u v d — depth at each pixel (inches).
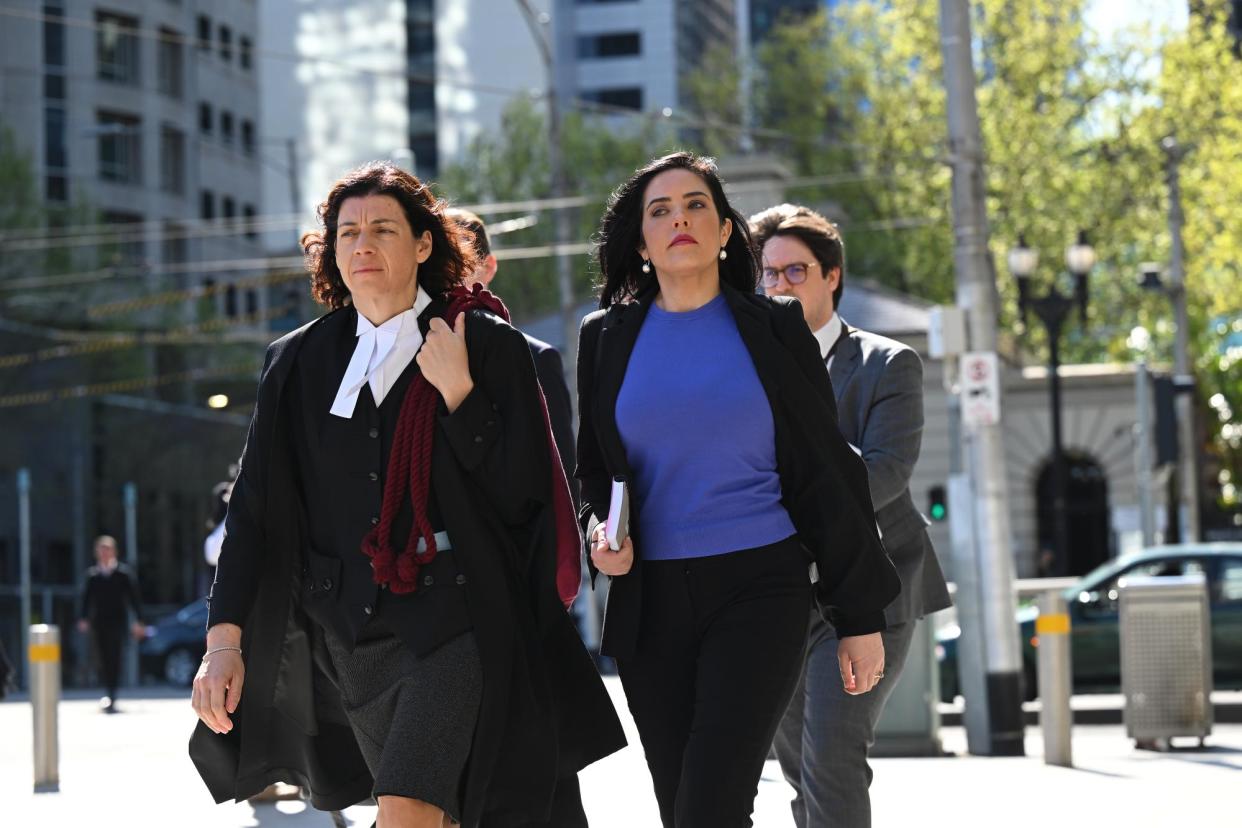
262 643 204.5
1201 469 1676.9
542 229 2281.0
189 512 1888.5
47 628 513.7
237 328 2367.1
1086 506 1785.2
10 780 525.3
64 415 1764.3
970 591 626.2
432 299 209.6
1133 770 514.9
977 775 504.1
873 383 273.7
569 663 207.5
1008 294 1984.5
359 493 201.8
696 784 201.6
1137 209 1975.9
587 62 4569.4
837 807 255.4
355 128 3636.8
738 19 5403.5
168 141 2753.4
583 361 223.8
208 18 2888.8
